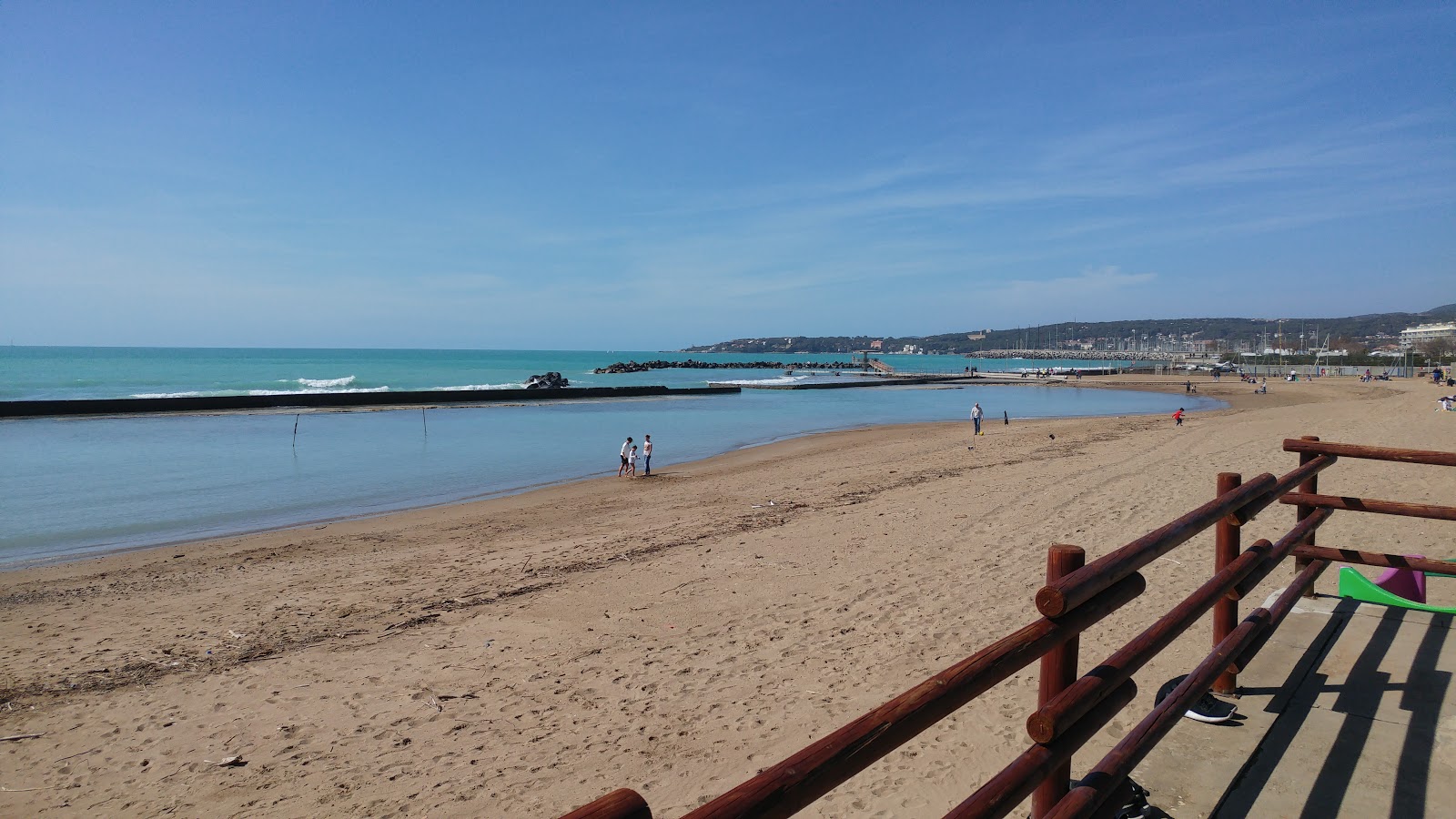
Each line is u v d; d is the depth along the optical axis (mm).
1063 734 1896
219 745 5566
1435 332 175750
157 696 6559
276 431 34312
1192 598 2838
